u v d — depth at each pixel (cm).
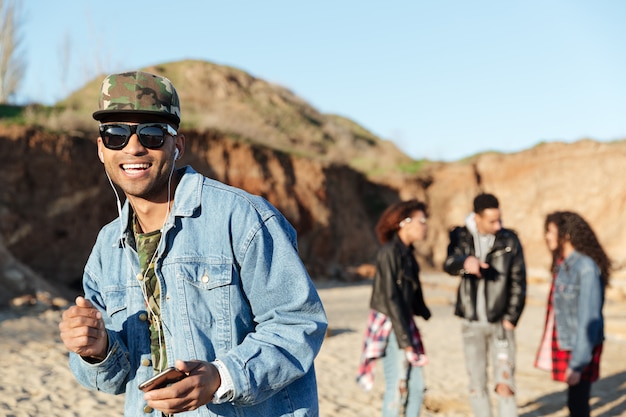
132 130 179
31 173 1953
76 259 1958
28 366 712
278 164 2794
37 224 1911
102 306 204
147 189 184
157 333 191
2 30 3206
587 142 3619
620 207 3419
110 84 181
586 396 447
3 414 527
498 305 444
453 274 461
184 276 183
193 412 182
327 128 3956
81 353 178
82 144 2070
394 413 419
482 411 450
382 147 4103
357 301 1655
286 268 183
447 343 987
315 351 183
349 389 680
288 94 4119
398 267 428
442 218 3553
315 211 2814
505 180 3678
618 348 948
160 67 3600
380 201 3409
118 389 195
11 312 1148
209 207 187
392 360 427
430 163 3788
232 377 166
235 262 184
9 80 3228
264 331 180
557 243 463
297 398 190
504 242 449
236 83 3772
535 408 614
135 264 195
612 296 1775
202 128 2652
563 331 450
